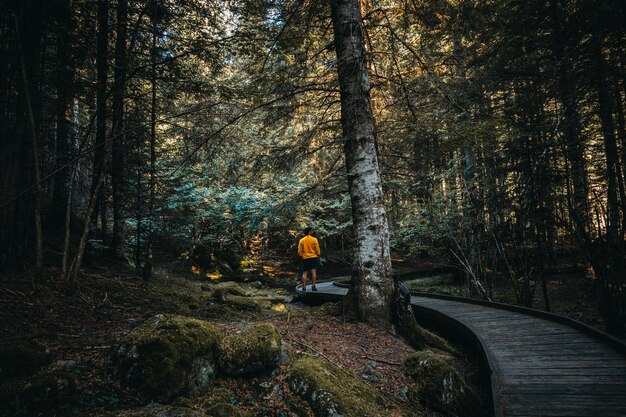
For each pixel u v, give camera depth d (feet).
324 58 27.53
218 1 31.17
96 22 30.96
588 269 39.42
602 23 25.76
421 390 14.82
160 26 31.01
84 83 28.91
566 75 29.76
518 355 17.78
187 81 31.45
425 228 41.81
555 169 31.17
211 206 49.32
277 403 12.22
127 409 10.33
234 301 34.32
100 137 30.55
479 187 37.14
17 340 12.96
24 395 9.74
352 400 12.21
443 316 26.00
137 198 40.75
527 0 29.50
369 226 22.82
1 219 19.93
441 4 26.63
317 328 20.81
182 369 11.73
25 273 20.71
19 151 20.56
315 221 50.78
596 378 14.65
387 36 28.19
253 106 26.02
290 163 25.48
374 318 21.99
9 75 20.81
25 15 20.98
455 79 30.58
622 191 26.86
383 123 28.30
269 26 25.99
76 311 18.63
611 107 31.60
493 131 27.45
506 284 43.80
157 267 46.68
